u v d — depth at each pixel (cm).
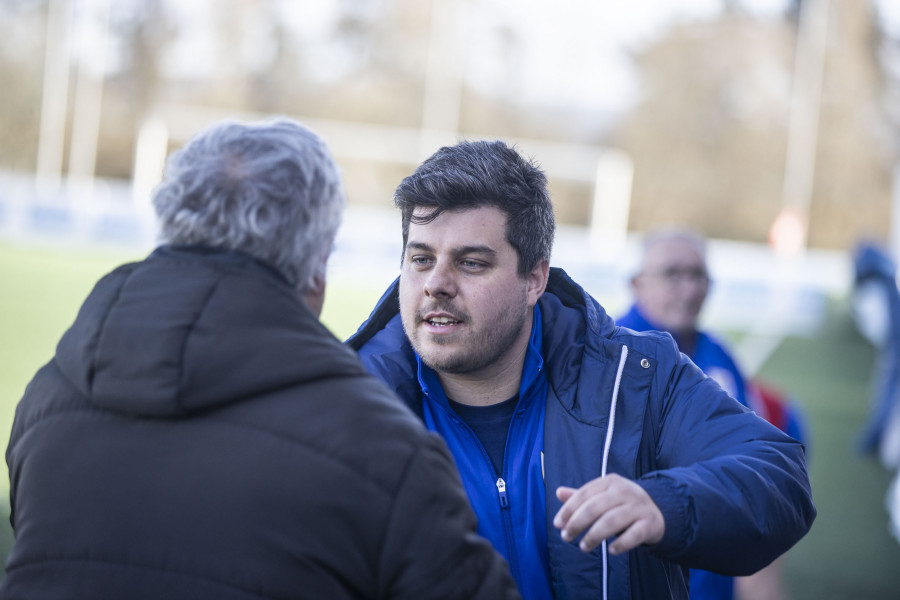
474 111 5653
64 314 1612
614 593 243
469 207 248
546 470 257
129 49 5322
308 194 198
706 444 250
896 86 5419
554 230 270
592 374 261
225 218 191
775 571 454
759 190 5403
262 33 5500
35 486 188
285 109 5459
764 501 228
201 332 177
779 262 2770
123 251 2572
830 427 1289
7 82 4688
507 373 266
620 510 206
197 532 175
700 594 397
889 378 1108
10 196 2608
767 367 1773
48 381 201
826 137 5278
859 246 1191
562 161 4934
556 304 276
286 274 199
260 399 182
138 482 179
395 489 177
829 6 5409
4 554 550
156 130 3048
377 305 275
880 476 1034
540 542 258
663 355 265
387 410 186
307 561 173
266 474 176
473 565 182
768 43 5575
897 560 739
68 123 4791
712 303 2539
